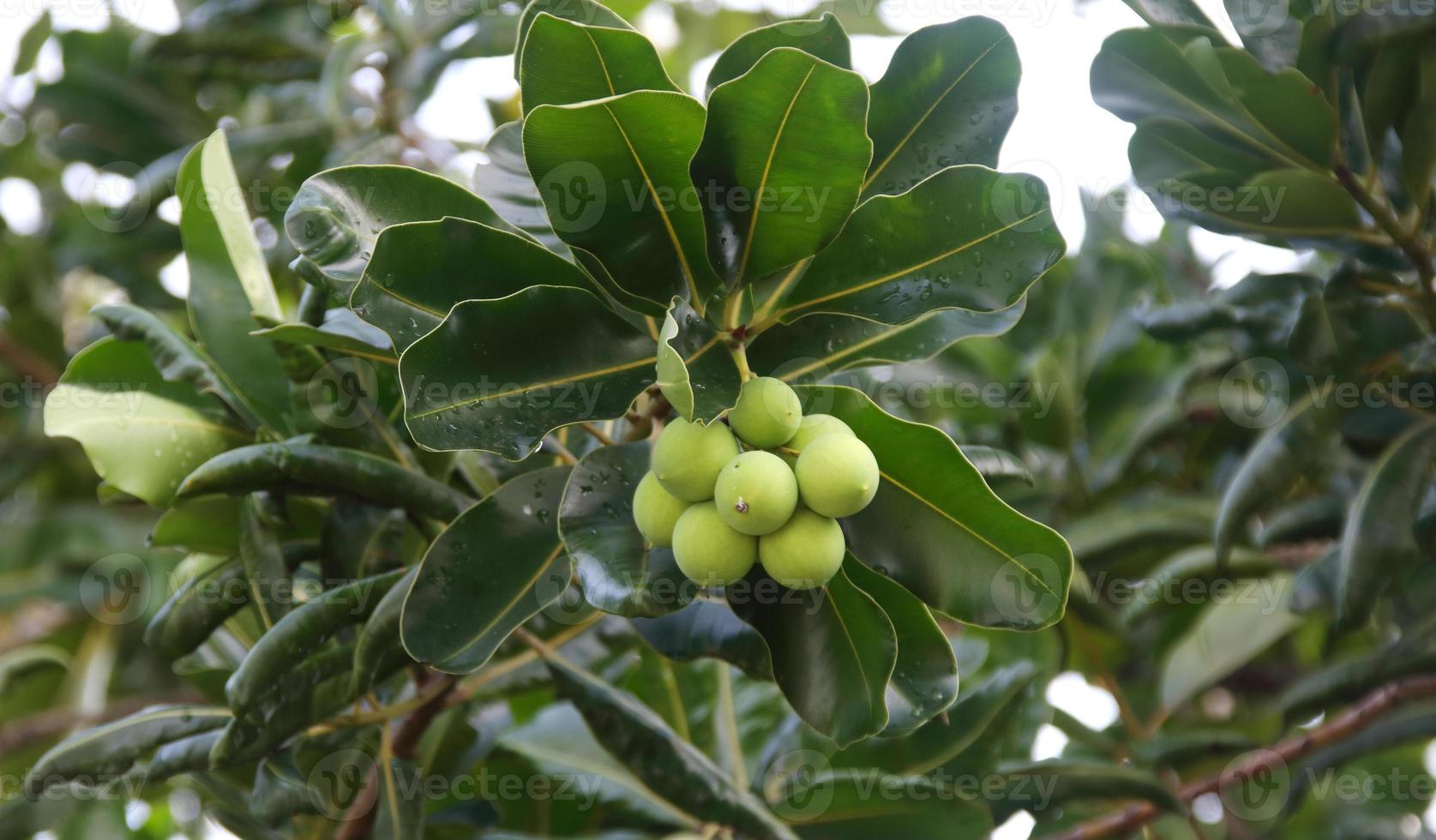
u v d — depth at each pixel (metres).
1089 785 0.95
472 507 0.68
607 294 0.64
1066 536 1.10
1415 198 0.84
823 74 0.56
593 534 0.64
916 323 0.72
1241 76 0.81
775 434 0.59
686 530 0.59
